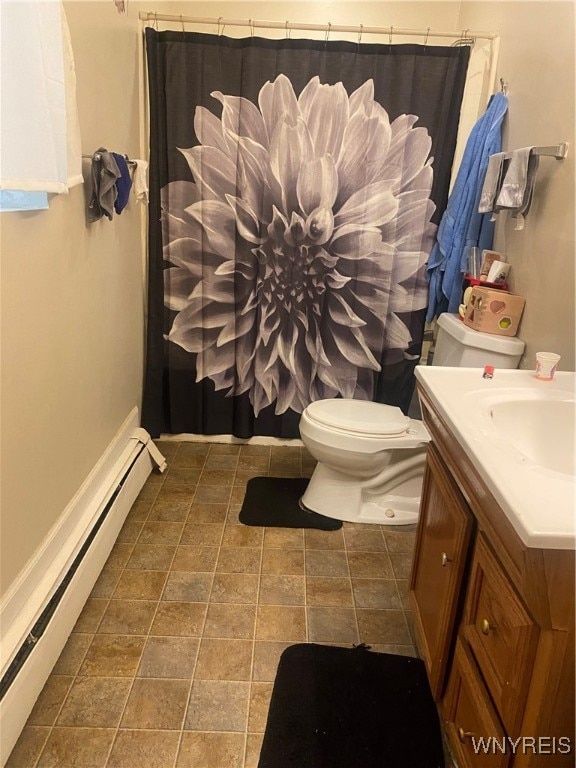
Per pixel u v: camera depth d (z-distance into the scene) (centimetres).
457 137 250
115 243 218
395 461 232
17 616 138
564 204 178
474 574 116
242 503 242
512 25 222
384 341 274
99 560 188
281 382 281
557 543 80
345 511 232
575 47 173
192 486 254
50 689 150
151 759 134
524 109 210
